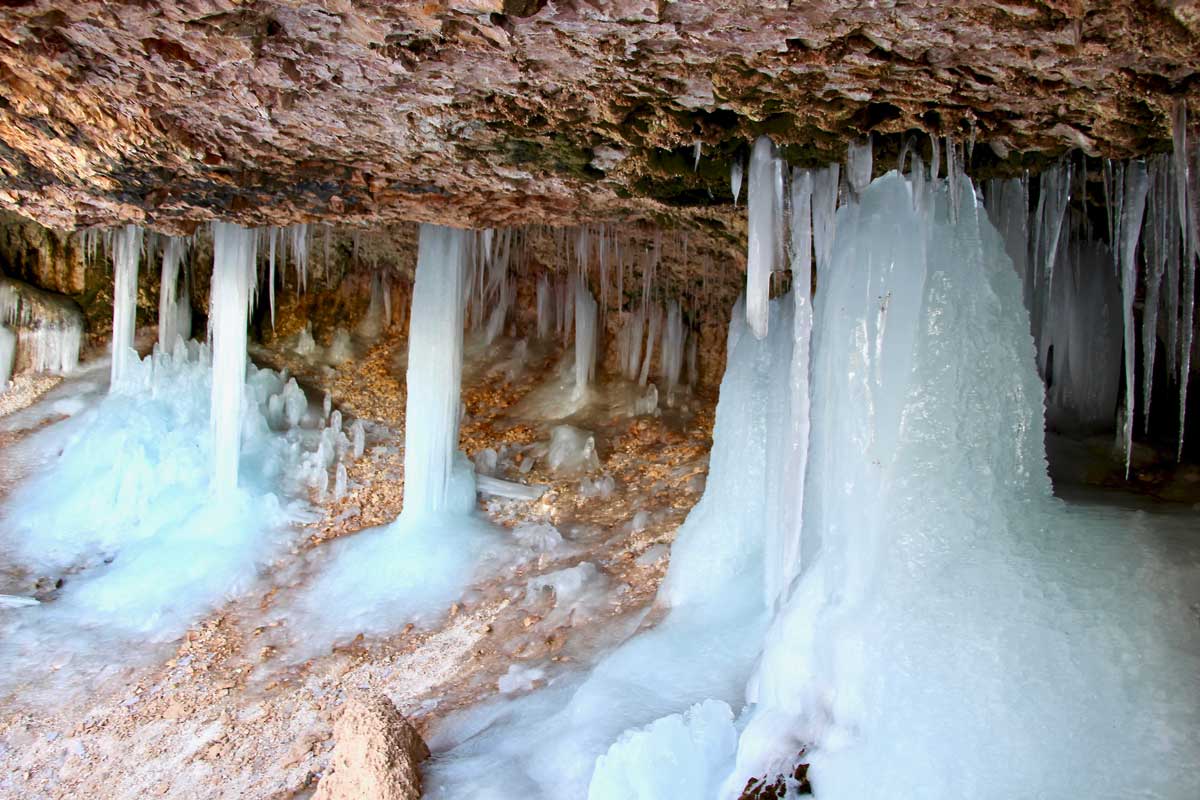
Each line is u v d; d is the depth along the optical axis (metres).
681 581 5.86
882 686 3.52
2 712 6.30
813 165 4.03
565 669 5.74
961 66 2.87
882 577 3.78
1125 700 3.06
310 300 10.32
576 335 9.12
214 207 5.19
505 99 3.61
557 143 4.08
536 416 9.18
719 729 4.26
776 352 5.55
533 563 7.16
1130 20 2.43
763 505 5.66
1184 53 2.54
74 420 9.34
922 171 3.73
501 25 2.91
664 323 8.98
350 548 7.70
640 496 7.77
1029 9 2.45
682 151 4.07
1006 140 3.47
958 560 3.65
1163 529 3.62
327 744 5.66
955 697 3.30
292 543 7.98
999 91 3.01
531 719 5.27
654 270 8.02
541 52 3.12
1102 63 2.70
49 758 5.91
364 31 3.04
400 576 7.20
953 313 3.80
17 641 6.96
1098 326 4.93
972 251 3.79
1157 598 3.28
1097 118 3.14
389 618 6.86
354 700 4.92
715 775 4.09
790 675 3.98
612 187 4.69
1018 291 3.89
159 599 7.36
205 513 8.00
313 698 6.16
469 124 3.93
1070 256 4.73
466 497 7.92
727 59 3.01
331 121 3.96
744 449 5.75
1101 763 2.96
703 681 4.89
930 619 3.53
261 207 5.21
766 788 3.68
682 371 9.08
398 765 4.61
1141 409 5.16
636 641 5.46
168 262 9.27
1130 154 3.45
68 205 5.15
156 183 4.80
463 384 9.68
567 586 6.54
